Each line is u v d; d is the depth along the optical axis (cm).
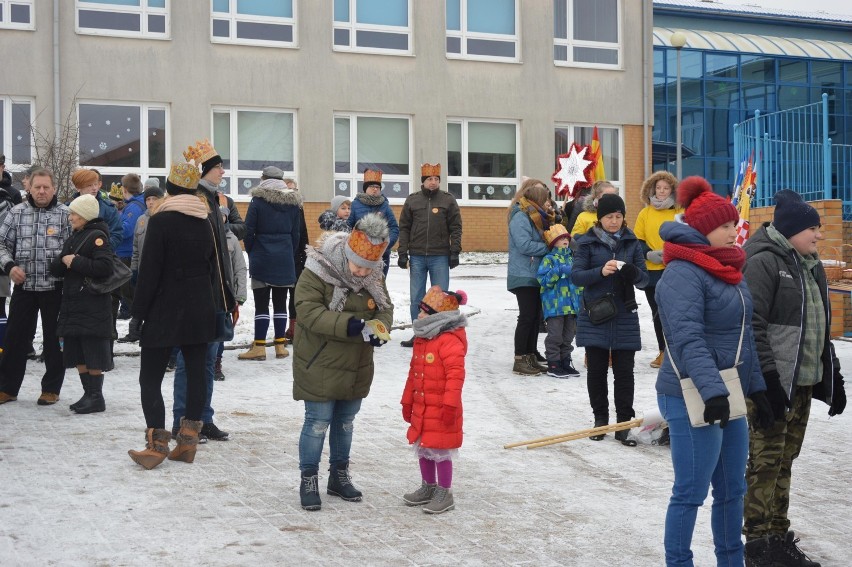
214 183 723
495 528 556
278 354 1144
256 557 498
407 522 564
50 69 2503
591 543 533
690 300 446
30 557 489
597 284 773
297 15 2712
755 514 513
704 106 3906
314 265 578
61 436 750
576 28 2992
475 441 772
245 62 2667
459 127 2897
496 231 2917
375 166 2816
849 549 539
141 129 2597
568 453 739
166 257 665
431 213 1224
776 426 507
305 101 2723
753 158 1535
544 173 2950
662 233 463
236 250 998
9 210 901
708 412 432
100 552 500
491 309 1647
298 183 2727
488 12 2911
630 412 772
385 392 959
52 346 864
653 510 596
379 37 2805
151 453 666
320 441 585
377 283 592
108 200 1053
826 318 524
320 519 565
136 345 1169
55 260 820
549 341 1052
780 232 517
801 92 4053
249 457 701
